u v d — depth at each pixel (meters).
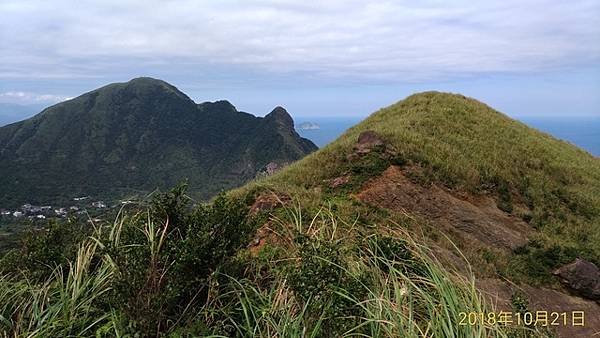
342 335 4.43
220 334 4.67
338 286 4.80
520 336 5.24
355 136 16.12
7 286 5.29
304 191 10.70
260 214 8.11
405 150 13.80
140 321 4.44
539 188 14.65
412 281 5.39
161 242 4.82
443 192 12.65
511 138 18.47
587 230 13.10
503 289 9.02
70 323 4.62
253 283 5.40
